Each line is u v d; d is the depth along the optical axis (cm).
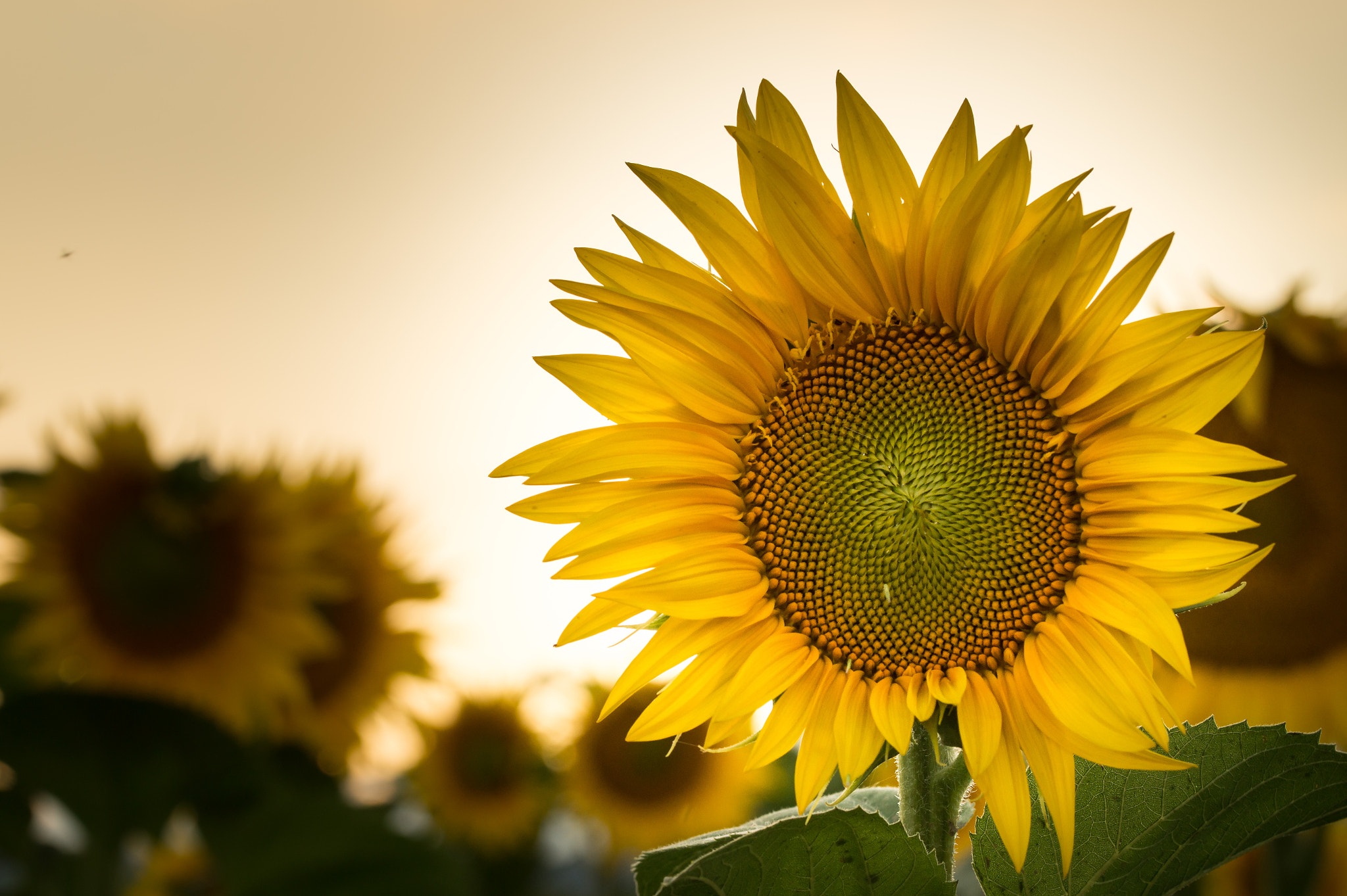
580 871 248
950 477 130
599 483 130
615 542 129
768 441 131
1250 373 125
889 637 130
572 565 129
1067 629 128
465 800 235
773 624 131
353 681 222
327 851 191
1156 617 125
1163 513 126
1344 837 162
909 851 125
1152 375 127
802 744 128
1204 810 128
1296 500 171
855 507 131
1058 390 128
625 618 129
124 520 196
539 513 129
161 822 180
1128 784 129
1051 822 129
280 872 188
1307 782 128
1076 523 129
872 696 128
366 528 224
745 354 130
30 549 191
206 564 199
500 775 236
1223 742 128
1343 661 173
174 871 208
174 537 195
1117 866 129
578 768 242
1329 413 169
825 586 131
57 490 193
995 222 127
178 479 200
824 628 131
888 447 131
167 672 196
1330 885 162
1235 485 125
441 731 239
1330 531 171
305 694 216
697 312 129
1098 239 126
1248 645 175
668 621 129
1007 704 128
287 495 206
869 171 128
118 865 177
